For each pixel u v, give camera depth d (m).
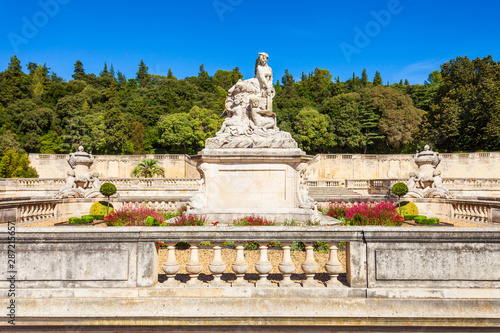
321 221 14.05
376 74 94.50
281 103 76.38
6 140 52.81
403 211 20.28
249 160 14.45
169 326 5.30
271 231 5.65
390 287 5.50
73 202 21.48
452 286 5.48
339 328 5.31
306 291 5.54
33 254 5.53
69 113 64.69
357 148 67.44
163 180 40.66
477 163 46.84
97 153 64.62
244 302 5.37
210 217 13.94
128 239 5.54
